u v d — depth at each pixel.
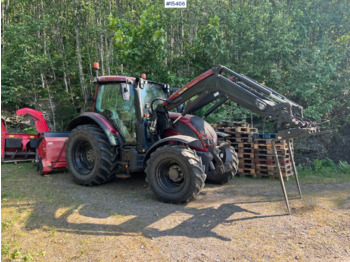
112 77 5.66
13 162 7.80
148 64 8.72
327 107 8.43
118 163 5.38
